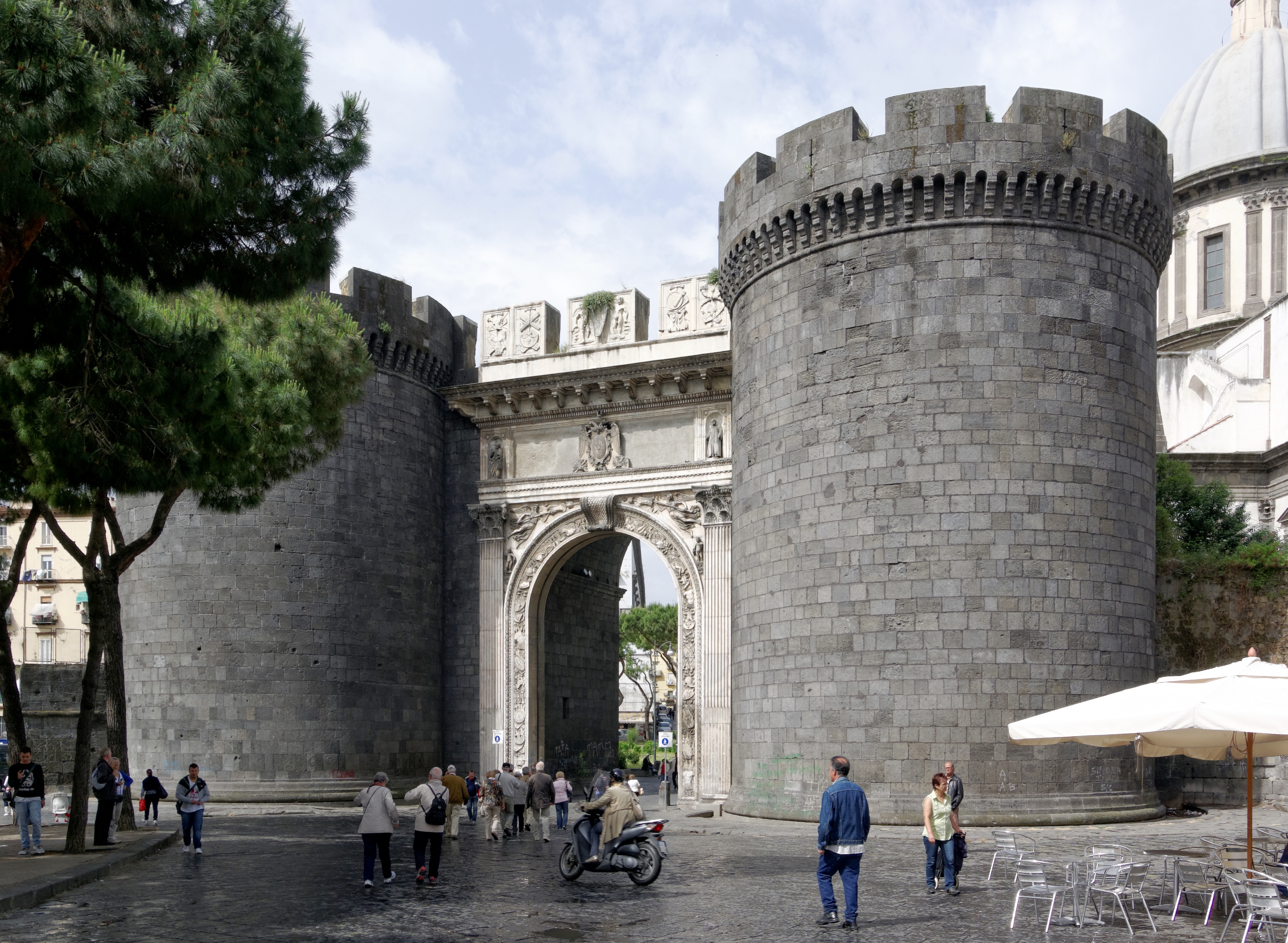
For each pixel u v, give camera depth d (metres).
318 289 43.03
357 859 25.11
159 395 20.91
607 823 21.11
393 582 44.59
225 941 15.45
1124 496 32.28
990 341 31.72
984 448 31.39
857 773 31.27
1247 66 65.38
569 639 49.94
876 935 15.84
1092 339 32.28
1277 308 52.97
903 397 32.00
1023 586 30.88
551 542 45.75
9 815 34.94
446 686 46.81
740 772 35.62
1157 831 28.73
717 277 43.03
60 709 47.34
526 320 47.66
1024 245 32.12
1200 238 62.75
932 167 32.06
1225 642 36.88
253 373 26.88
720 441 42.84
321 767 41.88
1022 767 30.25
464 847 28.23
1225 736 20.08
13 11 15.54
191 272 21.02
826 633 32.38
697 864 23.75
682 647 42.88
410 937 15.75
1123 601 31.81
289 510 42.69
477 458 47.69
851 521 32.28
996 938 15.70
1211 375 56.75
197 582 42.19
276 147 19.72
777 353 34.94
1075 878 16.94
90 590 25.59
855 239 33.25
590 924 16.77
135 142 17.12
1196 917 17.52
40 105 15.83
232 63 19.03
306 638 42.31
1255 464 50.72
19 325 20.70
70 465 21.22
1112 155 32.72
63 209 16.95
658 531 43.94
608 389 44.78
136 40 18.88
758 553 35.09
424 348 46.62
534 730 45.44
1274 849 21.59
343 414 43.25
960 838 19.59
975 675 30.59
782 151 35.12
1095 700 18.28
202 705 41.62
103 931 16.22
